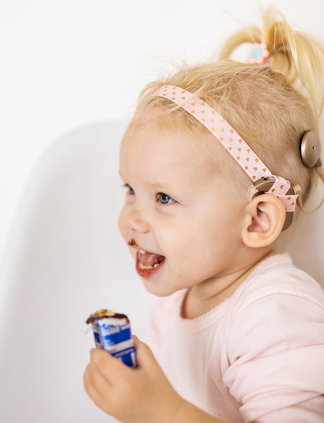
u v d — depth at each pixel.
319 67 1.13
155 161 0.93
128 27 1.46
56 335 1.22
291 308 0.87
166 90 0.98
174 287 0.99
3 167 1.61
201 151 0.92
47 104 1.57
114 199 1.39
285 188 0.97
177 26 1.40
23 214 1.26
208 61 1.24
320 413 0.78
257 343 0.84
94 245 1.34
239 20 1.31
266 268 1.00
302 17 1.23
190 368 1.08
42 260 1.24
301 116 1.02
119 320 0.73
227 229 0.96
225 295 1.03
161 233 0.95
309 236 1.18
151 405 0.74
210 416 0.79
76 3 1.51
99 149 1.38
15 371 1.10
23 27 1.57
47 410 1.14
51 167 1.33
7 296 1.15
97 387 0.73
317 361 0.80
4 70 1.60
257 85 1.00
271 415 0.78
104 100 1.50
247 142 0.95
